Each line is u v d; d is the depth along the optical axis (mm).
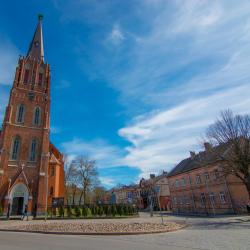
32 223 24281
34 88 46969
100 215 34656
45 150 42438
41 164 40906
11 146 40469
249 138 25922
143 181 85812
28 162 40688
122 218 32375
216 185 38750
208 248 9547
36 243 11164
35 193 39031
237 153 25484
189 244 10586
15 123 42250
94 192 78500
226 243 10539
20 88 45500
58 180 49469
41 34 55562
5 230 18375
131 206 37562
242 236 12508
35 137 43094
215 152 28219
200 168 43688
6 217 32969
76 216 33625
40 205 37875
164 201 69312
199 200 43906
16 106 43750
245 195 34188
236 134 26609
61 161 52406
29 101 45375
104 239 12688
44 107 46438
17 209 37406
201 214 37344
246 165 25062
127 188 99125
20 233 16234
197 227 18562
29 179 39594
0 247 10047
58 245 10523
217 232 14625
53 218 32281
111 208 35500
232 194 35094
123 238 13062
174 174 53938
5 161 38719
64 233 15492
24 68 48000
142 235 14219
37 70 49031
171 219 28844
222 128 27734
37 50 52750
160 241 11648
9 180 37531
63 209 34188
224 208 36531
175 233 14859
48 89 48031
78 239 12703
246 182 25062
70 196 75625
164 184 71750
